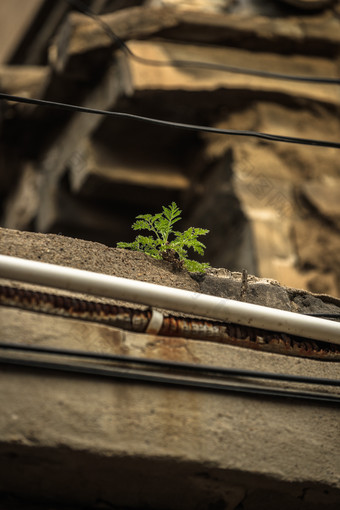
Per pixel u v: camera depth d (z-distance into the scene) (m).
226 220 11.06
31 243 3.32
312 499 3.06
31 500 2.95
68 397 2.83
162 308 3.15
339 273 10.61
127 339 3.06
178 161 12.16
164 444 2.87
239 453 2.96
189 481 2.94
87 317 3.03
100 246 3.51
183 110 11.45
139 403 2.92
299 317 3.32
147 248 3.70
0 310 2.89
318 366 3.35
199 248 3.68
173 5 12.51
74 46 11.56
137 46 11.52
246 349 3.25
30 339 2.88
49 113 13.44
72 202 12.52
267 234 10.61
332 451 3.09
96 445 2.78
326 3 12.70
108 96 11.50
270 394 3.11
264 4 12.81
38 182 13.69
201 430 2.95
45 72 13.86
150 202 12.25
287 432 3.07
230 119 11.54
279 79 11.83
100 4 14.70
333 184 11.32
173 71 11.28
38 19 16.47
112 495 2.98
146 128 11.65
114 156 11.90
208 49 11.96
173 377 3.01
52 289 3.08
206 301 3.18
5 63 17.97
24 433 2.72
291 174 11.39
